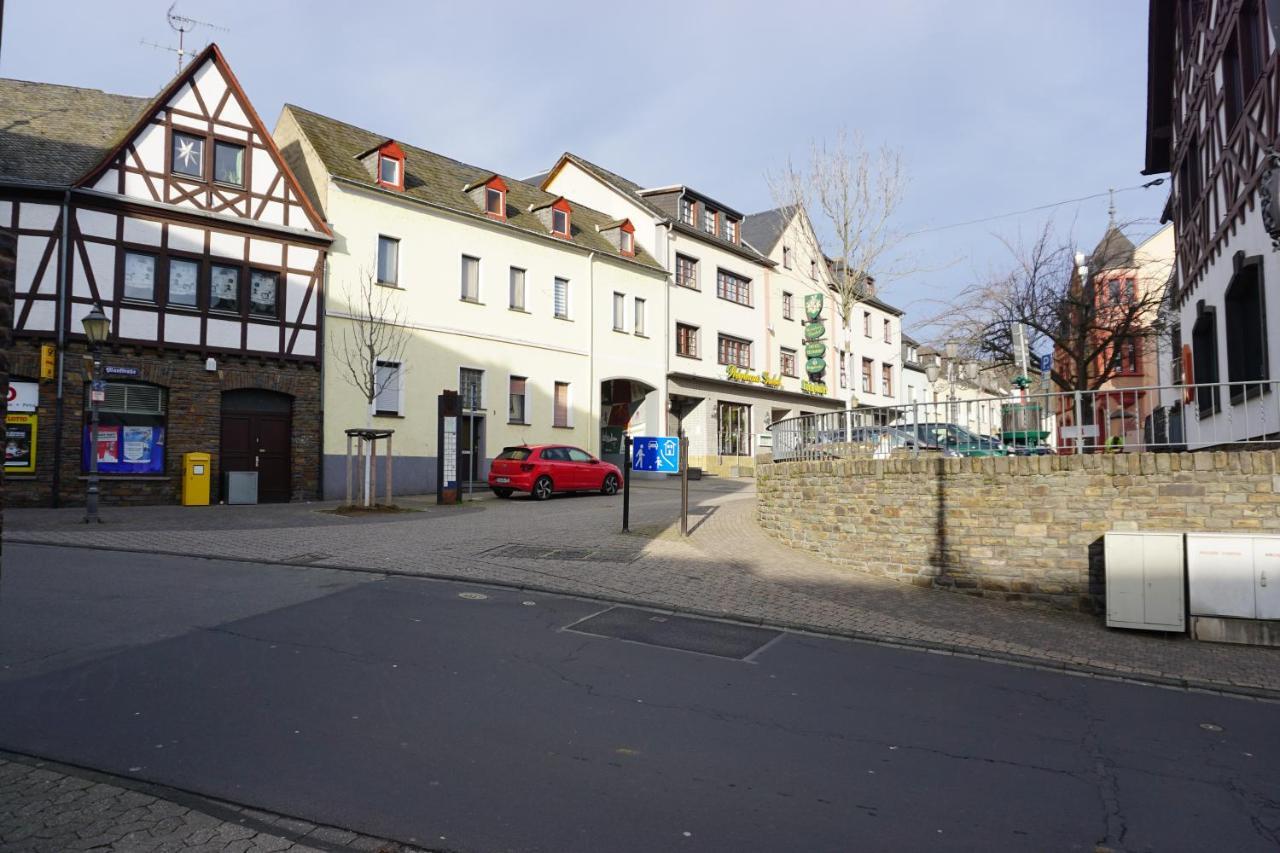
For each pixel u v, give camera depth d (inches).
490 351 1037.8
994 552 421.7
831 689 257.6
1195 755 210.4
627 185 1477.6
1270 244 438.3
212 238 793.6
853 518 475.5
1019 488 417.1
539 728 208.1
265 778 171.3
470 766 181.9
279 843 145.3
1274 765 204.7
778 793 175.0
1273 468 368.2
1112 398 422.0
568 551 492.4
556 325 1134.4
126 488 740.0
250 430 818.2
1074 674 296.4
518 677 250.5
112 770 172.6
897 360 2025.1
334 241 875.4
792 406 1622.8
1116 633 356.8
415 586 382.9
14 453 693.3
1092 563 399.2
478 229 1033.5
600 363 1202.6
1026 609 402.0
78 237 722.8
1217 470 377.7
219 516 645.9
